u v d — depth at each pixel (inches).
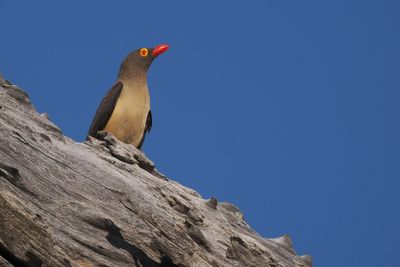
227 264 639.8
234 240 655.8
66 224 563.2
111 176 644.1
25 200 542.3
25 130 621.0
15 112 649.6
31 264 511.8
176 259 592.7
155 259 591.2
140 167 735.1
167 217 631.8
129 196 629.3
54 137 664.4
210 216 716.7
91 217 578.2
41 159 601.9
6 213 510.9
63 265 521.3
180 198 678.5
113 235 581.6
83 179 615.8
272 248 744.3
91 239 565.9
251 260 654.5
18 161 579.8
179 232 611.8
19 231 511.2
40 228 518.3
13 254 506.6
